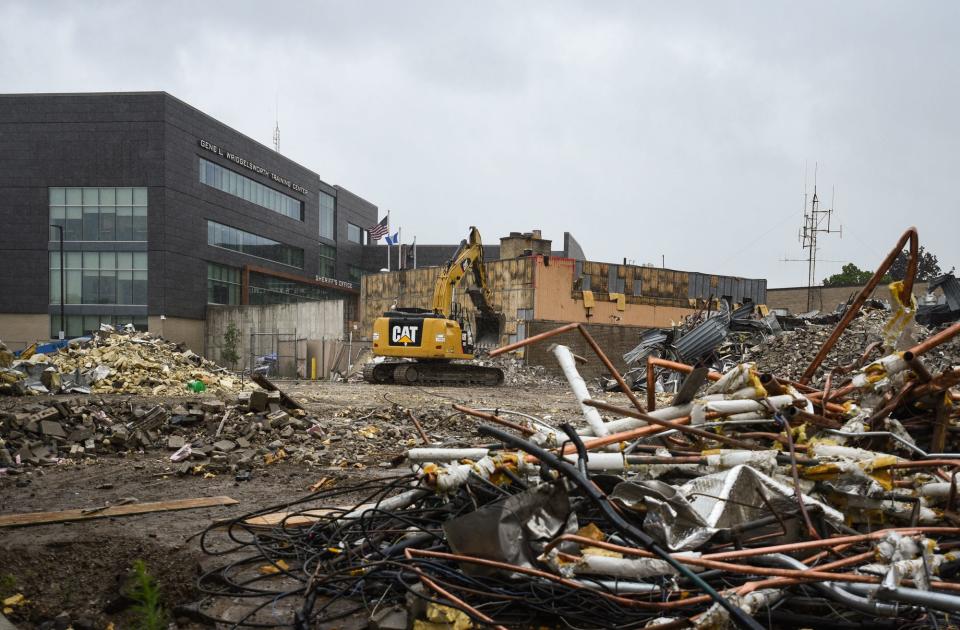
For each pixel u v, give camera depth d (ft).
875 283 19.92
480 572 14.17
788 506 14.55
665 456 16.79
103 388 61.11
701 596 12.69
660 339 85.40
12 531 21.66
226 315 170.09
